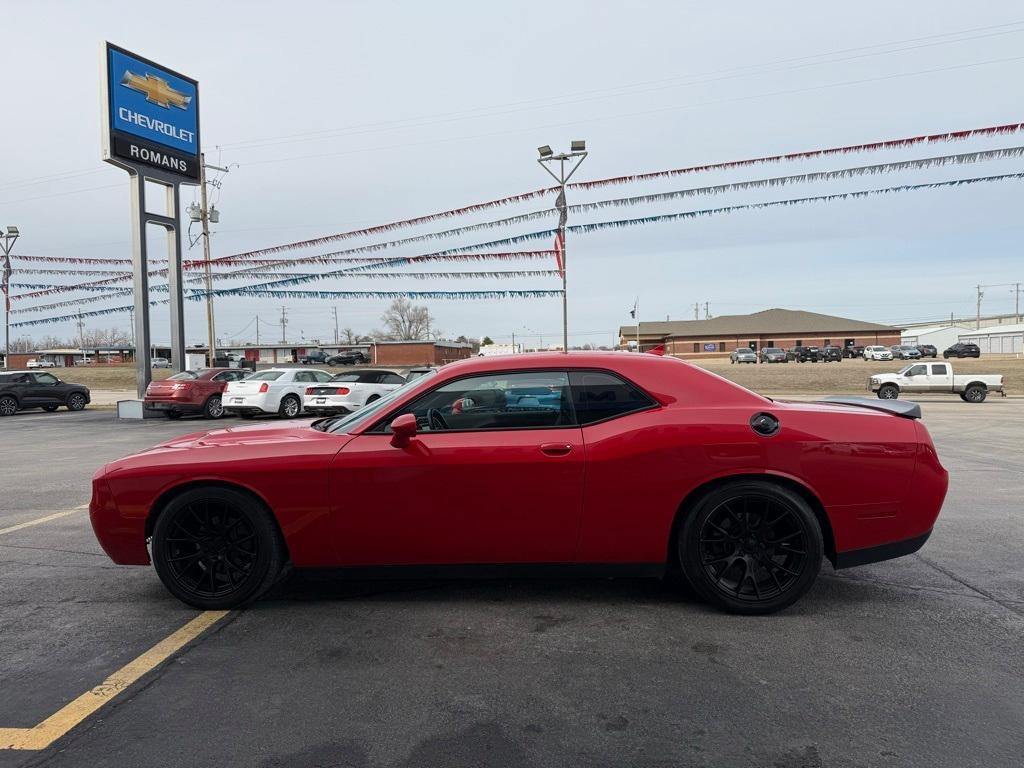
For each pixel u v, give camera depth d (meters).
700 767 2.29
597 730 2.52
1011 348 82.12
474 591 4.02
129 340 124.12
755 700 2.73
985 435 13.05
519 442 3.57
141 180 18.81
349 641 3.33
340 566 3.67
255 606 3.81
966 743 2.42
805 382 38.06
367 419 3.79
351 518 3.59
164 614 3.71
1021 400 26.50
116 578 4.37
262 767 2.30
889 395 26.67
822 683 2.87
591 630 3.44
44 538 5.40
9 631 3.50
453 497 3.55
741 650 3.20
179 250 20.39
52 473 8.84
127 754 2.39
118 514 3.70
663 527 3.56
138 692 2.83
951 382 25.67
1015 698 2.74
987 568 4.43
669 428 3.56
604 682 2.89
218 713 2.66
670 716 2.62
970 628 3.45
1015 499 6.65
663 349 4.14
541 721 2.58
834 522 3.56
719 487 3.55
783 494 3.52
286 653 3.20
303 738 2.48
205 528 3.74
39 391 21.56
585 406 3.68
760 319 86.81
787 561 3.62
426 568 3.66
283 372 17.95
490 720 2.59
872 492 3.56
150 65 18.88
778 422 3.57
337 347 80.50
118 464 3.79
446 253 19.77
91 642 3.35
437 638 3.35
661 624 3.51
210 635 3.42
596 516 3.55
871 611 3.68
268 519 3.66
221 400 18.14
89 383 42.44
